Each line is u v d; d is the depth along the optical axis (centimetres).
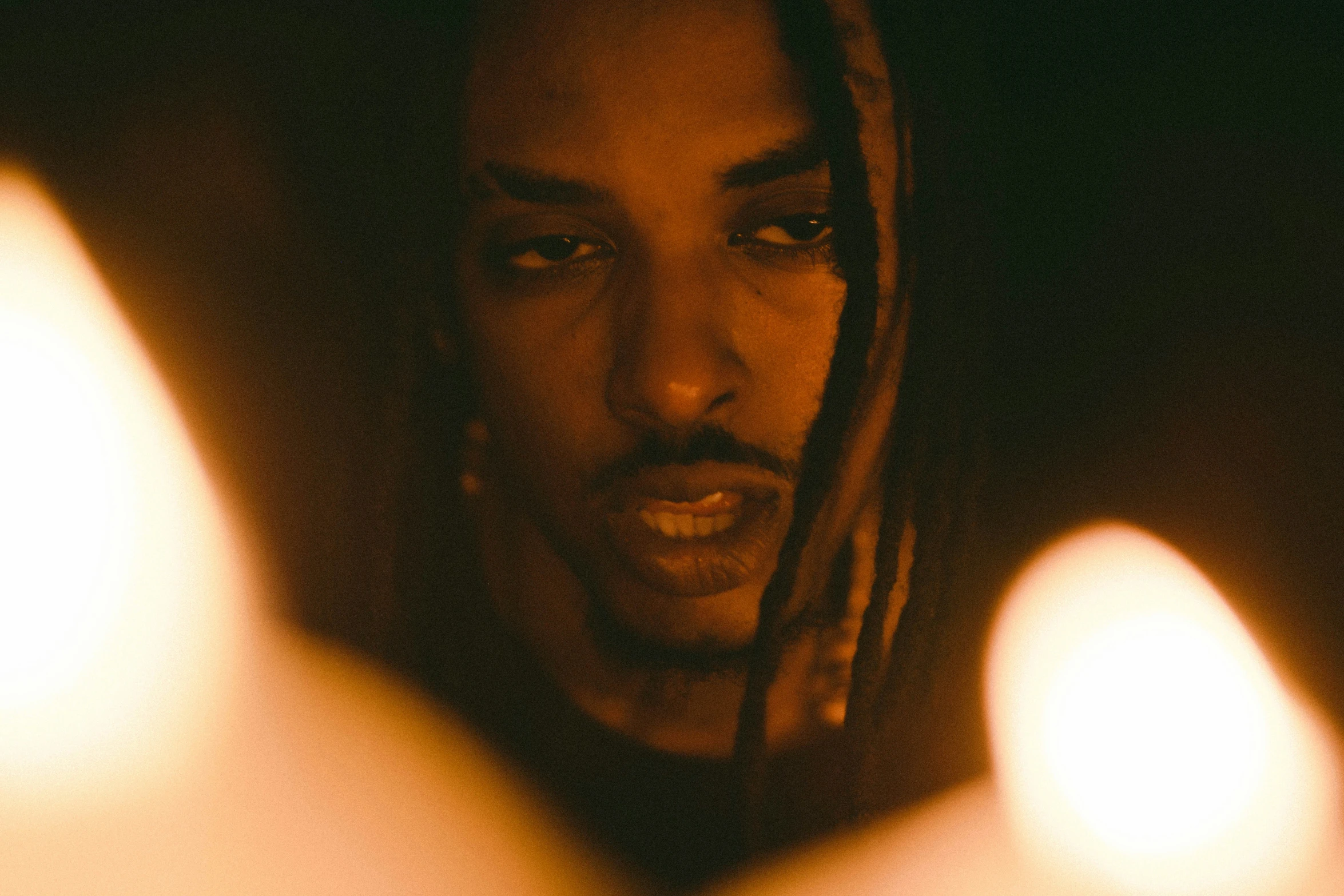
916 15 94
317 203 109
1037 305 117
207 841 80
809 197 93
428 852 96
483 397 106
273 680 89
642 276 94
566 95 90
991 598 115
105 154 113
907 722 102
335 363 108
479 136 94
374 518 104
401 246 100
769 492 100
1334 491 117
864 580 110
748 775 90
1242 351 119
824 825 108
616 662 109
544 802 109
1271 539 119
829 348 97
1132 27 113
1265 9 115
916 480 96
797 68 90
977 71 98
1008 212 114
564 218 95
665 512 102
